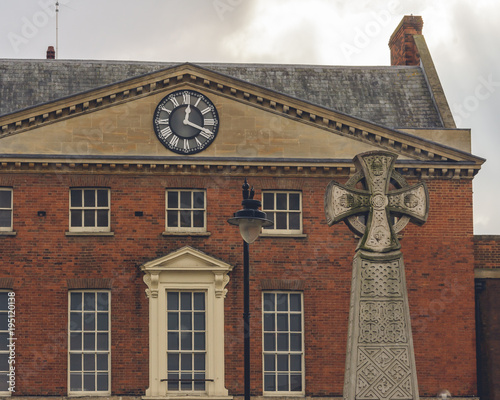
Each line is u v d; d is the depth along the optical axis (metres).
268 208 40.19
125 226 39.50
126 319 39.03
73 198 39.72
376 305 24.75
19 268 39.00
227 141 40.19
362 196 25.31
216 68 45.75
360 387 24.47
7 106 43.03
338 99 45.06
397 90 45.66
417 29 48.88
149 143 39.91
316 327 39.53
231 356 39.16
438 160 40.62
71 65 45.00
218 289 39.28
